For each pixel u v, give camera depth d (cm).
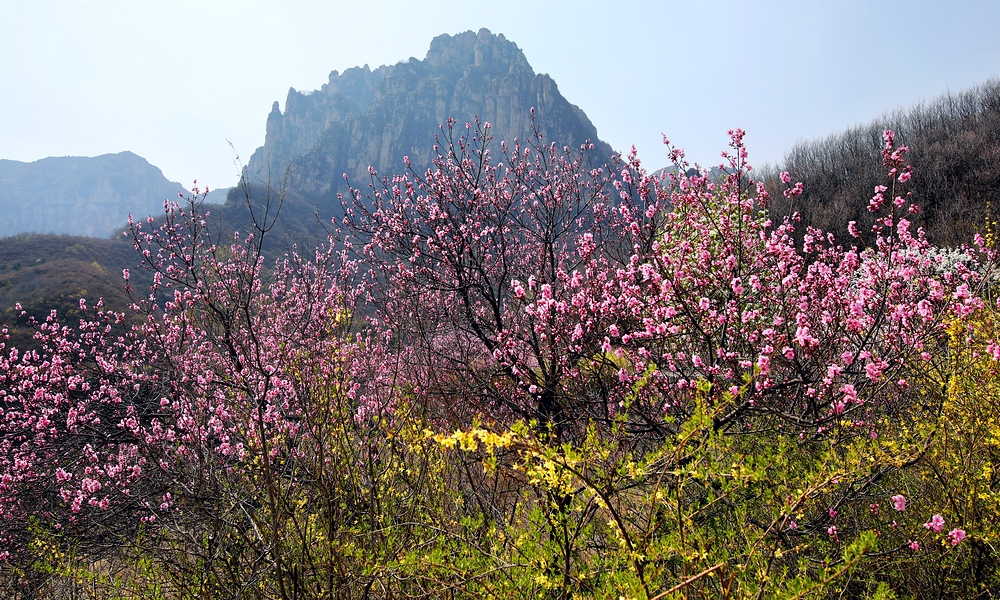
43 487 685
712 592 220
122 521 546
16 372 798
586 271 557
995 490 304
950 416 310
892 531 326
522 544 259
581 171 800
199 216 642
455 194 713
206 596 338
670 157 572
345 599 307
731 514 326
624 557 221
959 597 291
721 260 488
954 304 345
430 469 355
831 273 469
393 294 713
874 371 343
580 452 224
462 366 585
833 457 278
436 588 269
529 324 572
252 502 398
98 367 817
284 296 927
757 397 369
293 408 489
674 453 227
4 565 540
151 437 568
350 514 337
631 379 413
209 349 780
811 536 336
